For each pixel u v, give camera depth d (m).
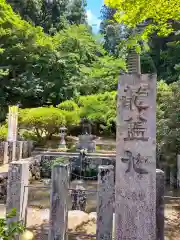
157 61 19.45
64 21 23.36
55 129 11.61
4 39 15.88
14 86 15.98
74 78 16.59
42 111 11.26
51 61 16.28
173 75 16.67
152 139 2.54
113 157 8.67
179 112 7.68
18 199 2.78
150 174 2.52
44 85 16.23
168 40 19.00
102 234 2.68
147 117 2.56
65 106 13.50
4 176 5.99
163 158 8.23
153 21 4.02
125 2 3.55
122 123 2.62
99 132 14.62
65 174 2.72
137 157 2.56
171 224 4.27
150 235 2.49
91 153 9.42
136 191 2.54
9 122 9.36
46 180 7.67
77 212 4.38
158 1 3.45
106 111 13.49
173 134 7.55
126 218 2.54
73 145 11.47
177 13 3.66
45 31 22.50
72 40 17.80
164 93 8.77
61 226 2.65
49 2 23.31
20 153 9.30
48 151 10.20
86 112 13.35
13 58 16.31
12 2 20.67
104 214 2.70
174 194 6.68
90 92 16.33
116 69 16.22
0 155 8.77
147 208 2.51
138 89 2.60
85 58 18.61
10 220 2.71
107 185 2.74
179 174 7.27
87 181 8.09
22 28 15.85
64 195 2.70
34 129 12.45
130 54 3.16
